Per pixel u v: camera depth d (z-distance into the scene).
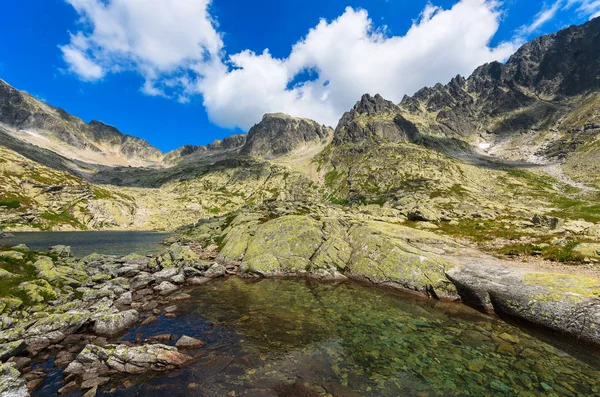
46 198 143.25
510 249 33.44
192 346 15.77
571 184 189.12
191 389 11.94
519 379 12.84
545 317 18.38
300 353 15.05
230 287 29.20
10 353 14.21
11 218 113.12
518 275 22.78
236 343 16.22
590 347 16.06
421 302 24.47
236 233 46.22
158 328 18.44
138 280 29.91
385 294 26.78
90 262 36.81
